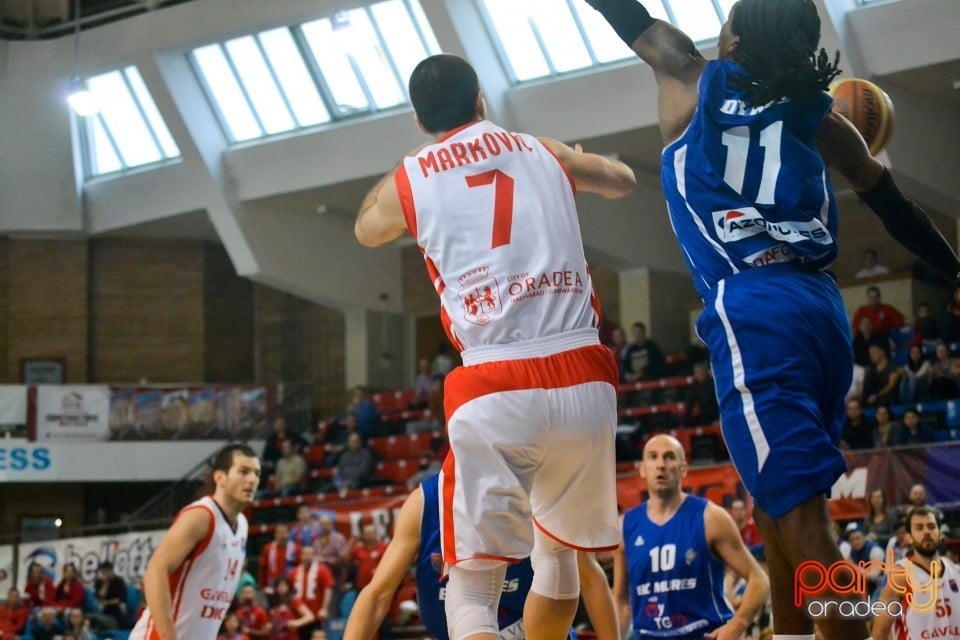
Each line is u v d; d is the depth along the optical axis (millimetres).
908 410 20547
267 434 31141
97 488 32500
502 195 4316
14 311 33281
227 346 34594
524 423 4113
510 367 4152
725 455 23062
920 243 4379
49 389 29766
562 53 25344
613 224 28188
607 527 4410
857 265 28531
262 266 30344
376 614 6484
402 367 34156
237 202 29891
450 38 25016
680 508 8430
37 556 25234
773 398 3811
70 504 32219
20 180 31422
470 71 4551
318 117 28672
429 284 33812
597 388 4207
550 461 4215
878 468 17938
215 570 8289
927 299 25719
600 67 25047
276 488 28422
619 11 4277
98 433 29891
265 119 29250
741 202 3977
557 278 4250
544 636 4766
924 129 23078
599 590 6180
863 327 23422
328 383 33938
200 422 30625
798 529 3752
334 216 31875
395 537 6660
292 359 34531
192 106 29016
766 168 3965
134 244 34000
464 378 4199
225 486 8398
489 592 4289
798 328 3869
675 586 8297
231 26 27297
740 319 3920
